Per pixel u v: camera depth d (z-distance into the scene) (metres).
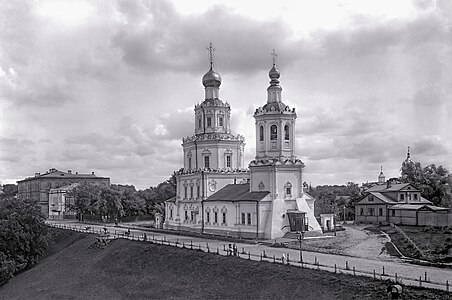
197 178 111.75
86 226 127.62
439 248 70.69
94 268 82.88
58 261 93.69
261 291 56.75
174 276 69.19
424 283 48.34
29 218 97.00
